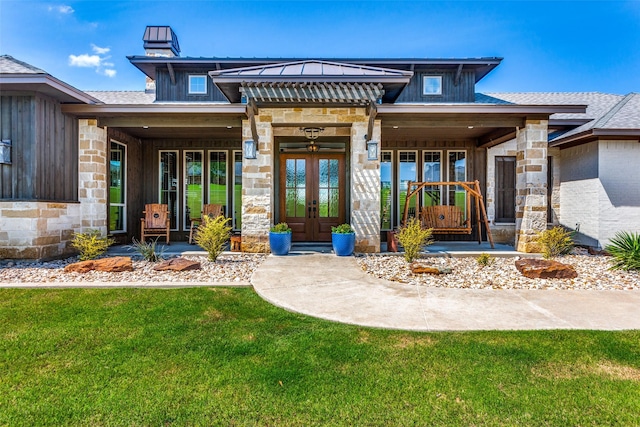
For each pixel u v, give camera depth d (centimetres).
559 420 196
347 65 686
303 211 909
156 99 940
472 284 474
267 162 720
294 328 321
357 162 722
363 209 721
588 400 213
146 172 955
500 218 957
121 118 724
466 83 954
